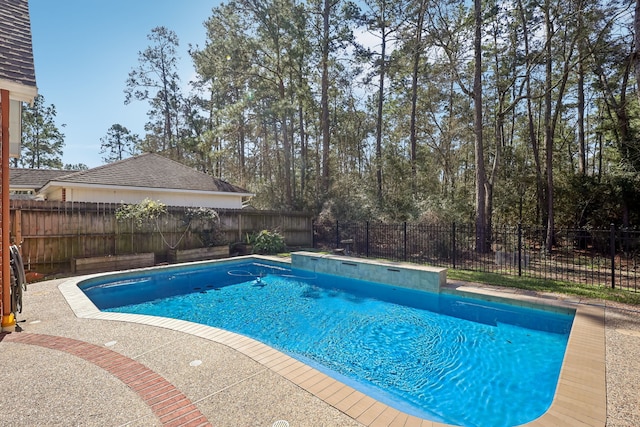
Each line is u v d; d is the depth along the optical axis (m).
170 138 29.66
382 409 2.82
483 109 20.27
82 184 12.32
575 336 4.55
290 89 19.36
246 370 3.52
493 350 5.17
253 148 25.59
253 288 9.48
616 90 16.27
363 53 18.78
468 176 25.48
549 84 14.54
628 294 6.91
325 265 10.80
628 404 2.89
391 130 26.94
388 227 14.09
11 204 8.84
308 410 2.79
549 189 14.71
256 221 15.31
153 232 11.91
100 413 2.75
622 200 14.55
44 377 3.36
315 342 5.64
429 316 6.91
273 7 18.12
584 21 11.88
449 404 3.72
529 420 3.38
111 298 8.41
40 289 7.17
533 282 8.21
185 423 2.61
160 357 3.84
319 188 19.22
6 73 4.75
